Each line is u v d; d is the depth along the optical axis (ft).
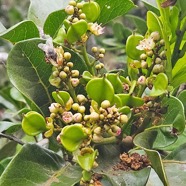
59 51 0.75
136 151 0.88
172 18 0.82
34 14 1.00
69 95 0.73
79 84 0.82
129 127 0.82
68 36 0.78
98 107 0.72
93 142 0.73
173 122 0.75
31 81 0.80
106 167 0.75
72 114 0.75
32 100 0.79
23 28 0.86
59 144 0.80
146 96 0.75
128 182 0.70
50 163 0.76
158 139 0.76
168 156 0.78
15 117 1.36
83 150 0.69
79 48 0.82
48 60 0.75
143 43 0.75
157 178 0.83
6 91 1.35
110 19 0.95
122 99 0.73
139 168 0.73
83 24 0.77
